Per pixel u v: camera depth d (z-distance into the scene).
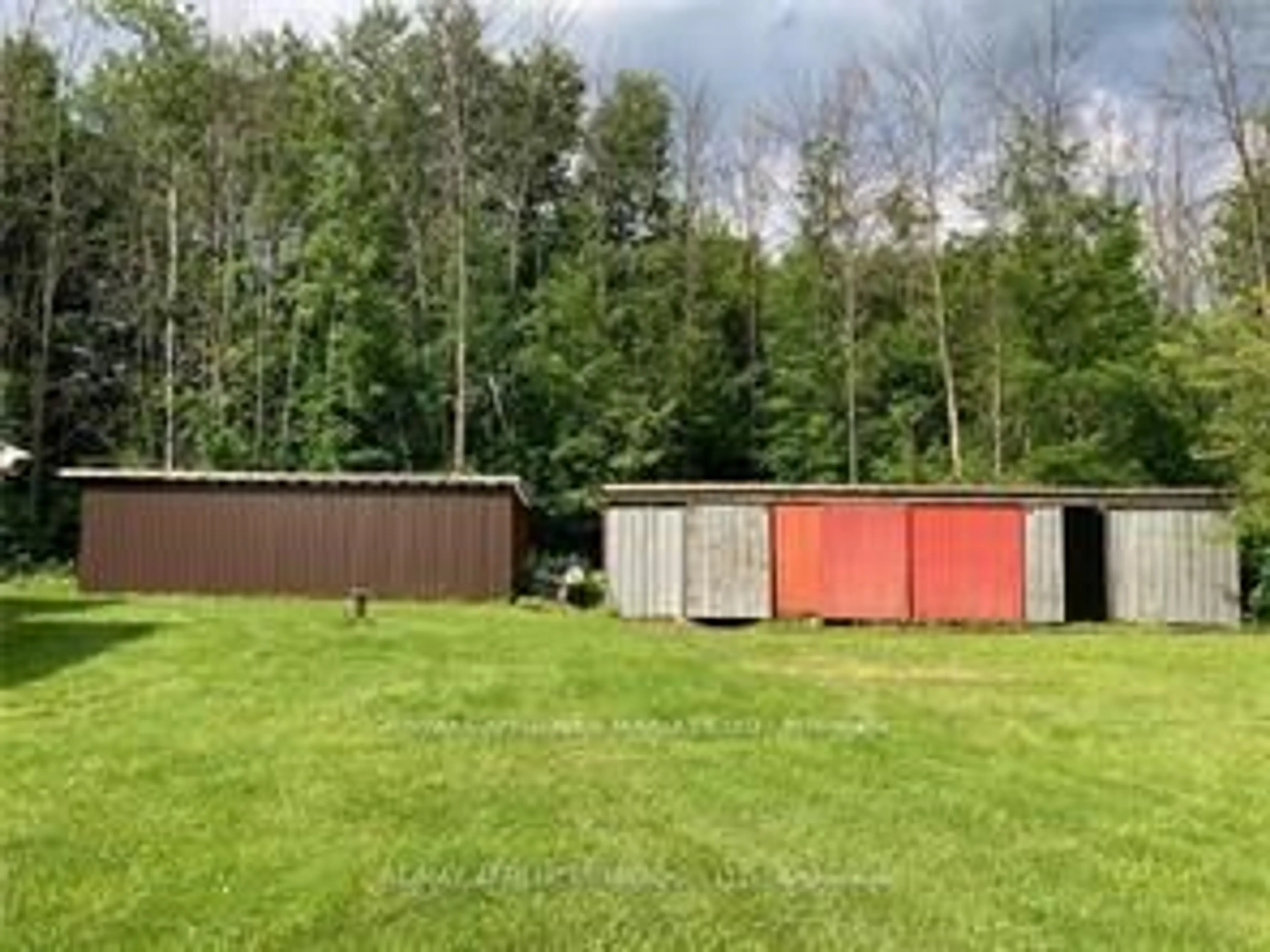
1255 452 30.45
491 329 46.69
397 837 9.59
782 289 48.59
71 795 10.54
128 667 16.92
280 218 47.34
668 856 9.30
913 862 9.41
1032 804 11.25
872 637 26.45
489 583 31.62
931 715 15.74
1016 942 7.93
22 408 42.50
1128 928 8.27
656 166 53.50
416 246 47.84
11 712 14.00
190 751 12.20
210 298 45.72
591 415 46.16
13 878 8.52
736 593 30.17
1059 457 39.38
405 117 49.31
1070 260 41.91
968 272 45.06
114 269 45.97
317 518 31.61
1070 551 30.73
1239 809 11.48
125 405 45.38
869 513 30.30
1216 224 41.84
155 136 46.53
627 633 23.92
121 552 31.39
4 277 44.53
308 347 45.09
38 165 44.56
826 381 47.22
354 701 14.88
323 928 7.81
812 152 49.31
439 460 45.62
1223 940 8.14
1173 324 40.56
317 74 48.53
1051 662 22.19
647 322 47.75
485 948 7.61
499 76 51.53
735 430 47.66
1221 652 24.05
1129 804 11.45
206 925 7.82
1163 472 39.75
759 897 8.55
